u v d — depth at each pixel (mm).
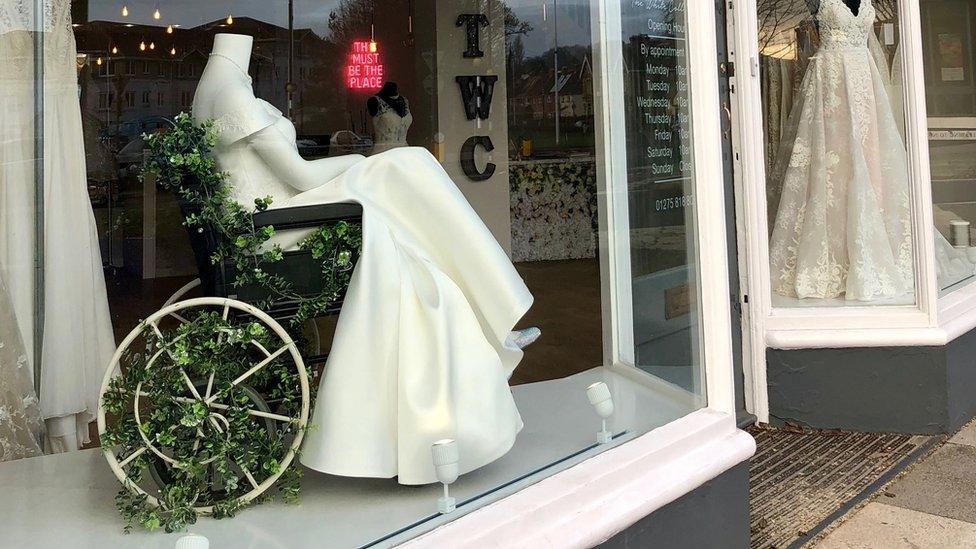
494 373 1946
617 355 2609
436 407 1806
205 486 1709
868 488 3105
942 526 2777
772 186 4016
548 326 2467
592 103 2734
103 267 1669
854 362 3736
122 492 1710
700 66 2598
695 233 2590
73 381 1659
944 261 4203
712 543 2393
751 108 3764
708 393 2590
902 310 3766
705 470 2322
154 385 1648
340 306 1836
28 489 1698
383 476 1766
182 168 1736
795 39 4027
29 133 1597
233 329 1685
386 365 1796
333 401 1761
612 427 2316
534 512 1895
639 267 2656
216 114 1801
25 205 1595
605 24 2787
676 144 2646
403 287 1831
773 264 3998
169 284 1729
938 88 4277
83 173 1649
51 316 1631
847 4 3998
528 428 2207
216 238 1772
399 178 2047
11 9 1574
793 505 2959
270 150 1842
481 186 2477
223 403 1694
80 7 1653
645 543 2137
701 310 2598
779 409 3822
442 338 1836
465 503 1874
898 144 3875
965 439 3652
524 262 2523
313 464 1753
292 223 1852
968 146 4457
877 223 3879
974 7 4539
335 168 1983
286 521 1724
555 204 2588
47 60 1613
